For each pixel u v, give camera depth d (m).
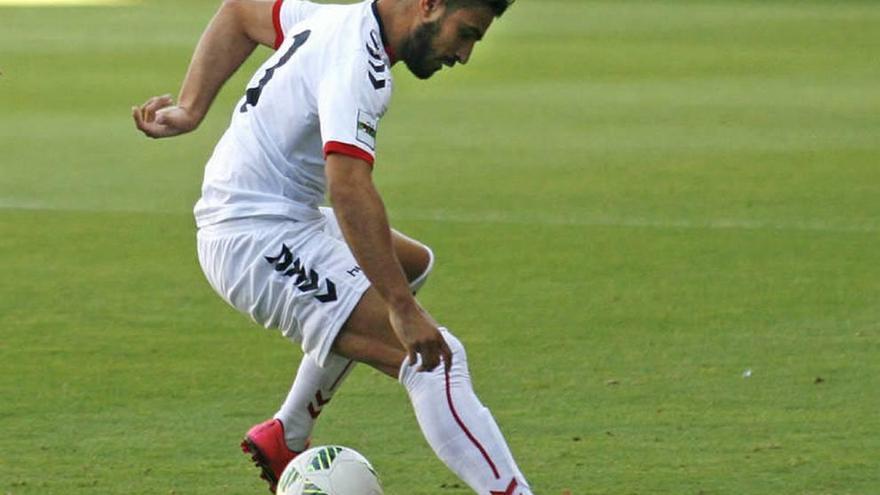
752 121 58.41
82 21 108.25
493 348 25.77
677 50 89.25
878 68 78.56
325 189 16.31
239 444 20.39
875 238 35.66
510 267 32.62
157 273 32.25
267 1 17.70
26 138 53.91
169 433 20.91
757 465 19.20
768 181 44.31
